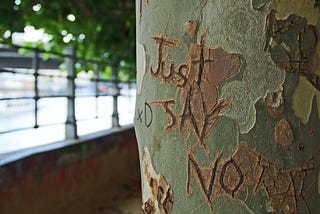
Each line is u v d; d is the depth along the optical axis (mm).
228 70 1139
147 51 1316
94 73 6762
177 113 1220
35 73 4523
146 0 1322
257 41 1116
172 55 1227
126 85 8156
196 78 1181
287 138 1120
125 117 7953
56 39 7434
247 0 1119
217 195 1160
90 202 5020
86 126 6742
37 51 4617
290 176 1122
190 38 1188
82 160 5160
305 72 1131
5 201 3619
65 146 4738
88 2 7363
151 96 1296
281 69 1115
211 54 1156
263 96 1119
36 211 4156
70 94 5277
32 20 7004
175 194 1229
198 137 1183
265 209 1123
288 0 1114
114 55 7879
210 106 1162
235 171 1140
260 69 1118
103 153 5809
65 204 4738
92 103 6965
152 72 1289
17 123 7633
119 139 6434
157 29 1269
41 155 4262
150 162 1305
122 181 6051
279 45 1113
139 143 1395
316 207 1151
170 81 1232
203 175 1178
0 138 5902
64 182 4711
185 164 1208
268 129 1119
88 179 5324
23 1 6723
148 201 1319
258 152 1122
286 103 1120
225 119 1146
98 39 7699
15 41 7371
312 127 1145
